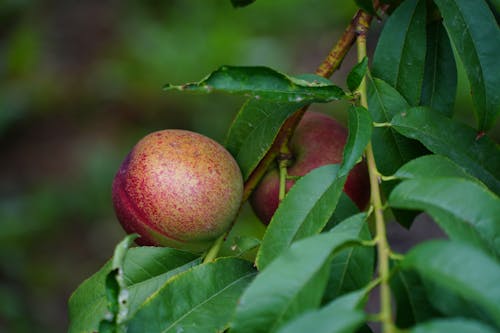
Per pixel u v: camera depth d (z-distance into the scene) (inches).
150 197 22.0
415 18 21.2
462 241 17.1
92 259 57.9
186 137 22.4
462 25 20.2
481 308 17.2
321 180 19.4
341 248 17.5
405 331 16.5
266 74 19.1
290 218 19.2
